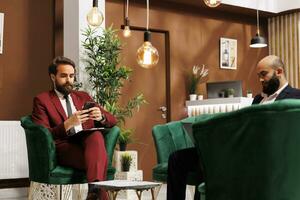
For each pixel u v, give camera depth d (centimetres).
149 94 636
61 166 299
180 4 673
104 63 496
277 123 153
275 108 153
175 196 239
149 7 640
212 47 706
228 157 166
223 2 675
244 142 160
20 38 532
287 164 156
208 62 699
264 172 156
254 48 759
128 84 613
